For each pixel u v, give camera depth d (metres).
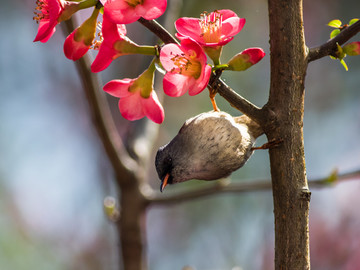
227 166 5.59
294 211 4.16
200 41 4.11
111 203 7.49
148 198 7.34
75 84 12.70
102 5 3.98
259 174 10.91
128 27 11.59
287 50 4.27
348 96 12.40
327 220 11.10
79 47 4.03
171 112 11.70
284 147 4.23
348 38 4.38
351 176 7.39
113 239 11.79
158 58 4.17
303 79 4.30
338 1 12.30
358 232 10.87
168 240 11.49
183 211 11.57
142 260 7.32
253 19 12.19
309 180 7.47
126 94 4.32
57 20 3.89
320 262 10.84
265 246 10.75
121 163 7.14
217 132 5.52
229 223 11.11
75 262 11.48
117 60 12.09
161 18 8.35
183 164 5.61
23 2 12.77
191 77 3.92
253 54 4.04
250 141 5.71
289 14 4.28
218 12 4.14
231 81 11.76
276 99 4.28
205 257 11.09
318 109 12.41
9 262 11.11
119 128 11.39
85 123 12.46
